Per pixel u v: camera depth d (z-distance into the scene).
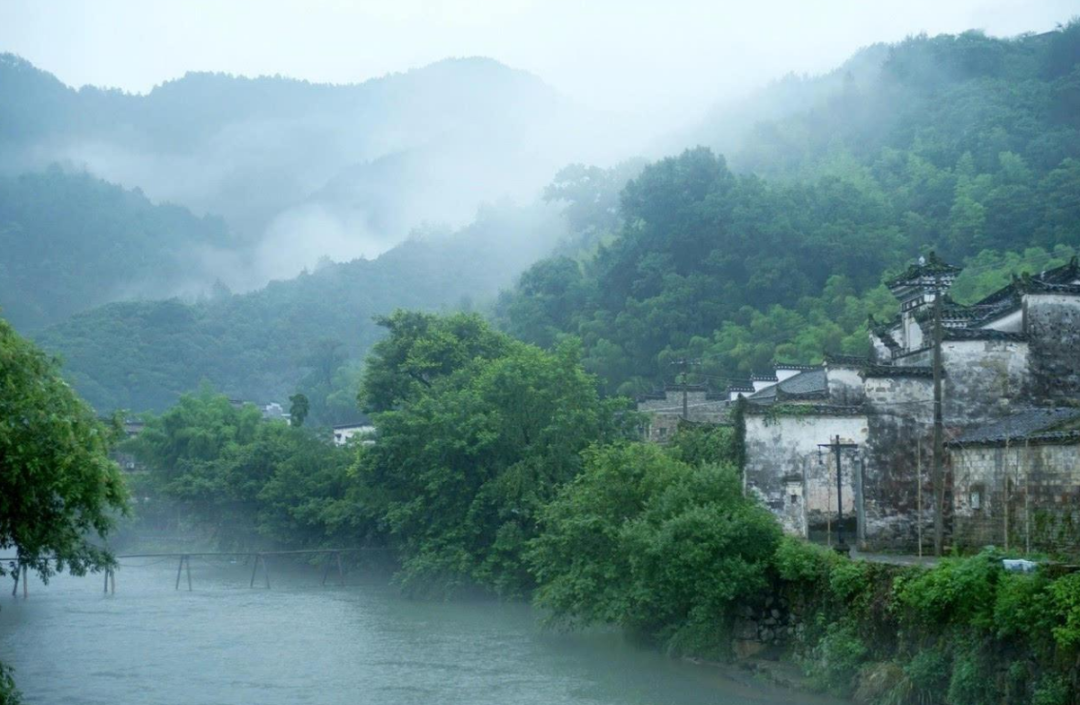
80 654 53.28
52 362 29.89
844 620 36.59
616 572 48.25
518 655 50.44
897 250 129.62
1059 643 26.62
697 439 57.56
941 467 41.22
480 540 72.56
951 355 48.62
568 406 72.88
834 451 48.50
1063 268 52.69
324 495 97.69
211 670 48.56
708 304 123.81
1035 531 39.75
